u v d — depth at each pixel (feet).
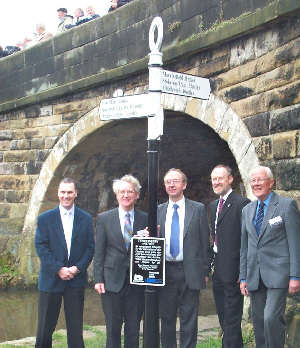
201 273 13.03
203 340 17.37
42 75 30.81
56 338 18.08
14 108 32.63
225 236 13.88
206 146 33.30
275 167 16.21
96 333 19.08
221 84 19.19
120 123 26.76
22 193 32.76
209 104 19.69
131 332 12.95
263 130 16.88
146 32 23.75
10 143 33.50
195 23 20.65
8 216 33.53
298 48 15.43
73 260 13.41
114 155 32.14
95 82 26.55
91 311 27.12
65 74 29.14
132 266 11.53
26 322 25.29
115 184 13.25
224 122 18.85
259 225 12.23
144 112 11.58
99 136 28.71
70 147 29.32
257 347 12.28
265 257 11.94
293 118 15.48
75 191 13.64
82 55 27.94
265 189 12.17
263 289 12.16
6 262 32.45
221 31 18.44
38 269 31.89
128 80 25.26
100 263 13.05
